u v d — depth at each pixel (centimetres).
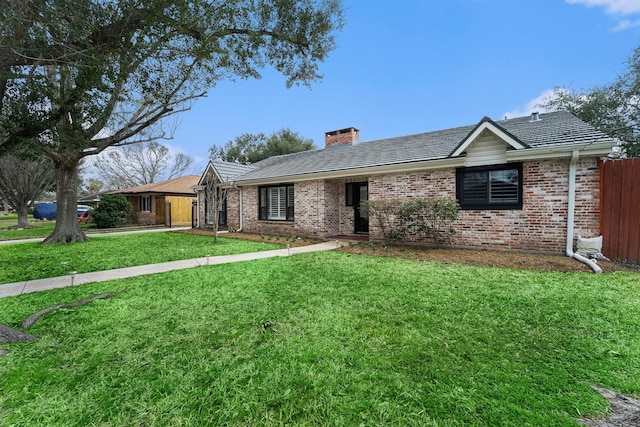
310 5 697
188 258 819
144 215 2142
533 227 766
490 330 329
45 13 393
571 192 706
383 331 329
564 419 196
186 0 478
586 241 680
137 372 258
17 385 240
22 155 618
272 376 247
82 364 273
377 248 918
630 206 641
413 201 900
